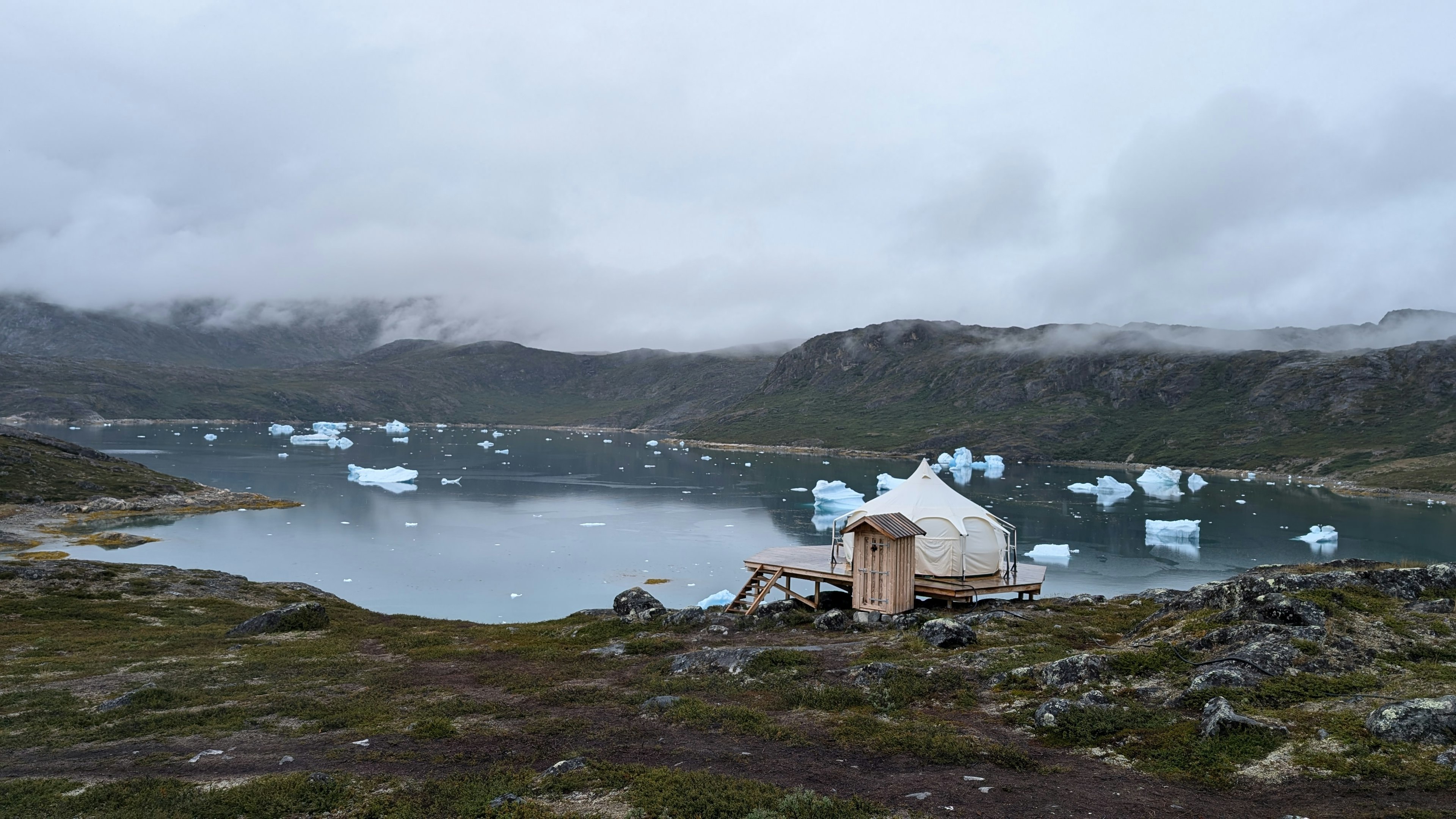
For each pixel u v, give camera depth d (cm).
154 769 1598
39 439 14475
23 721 2005
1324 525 12950
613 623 3419
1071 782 1418
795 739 1691
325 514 12556
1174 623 2539
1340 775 1336
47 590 4722
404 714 2005
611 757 1617
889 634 2891
